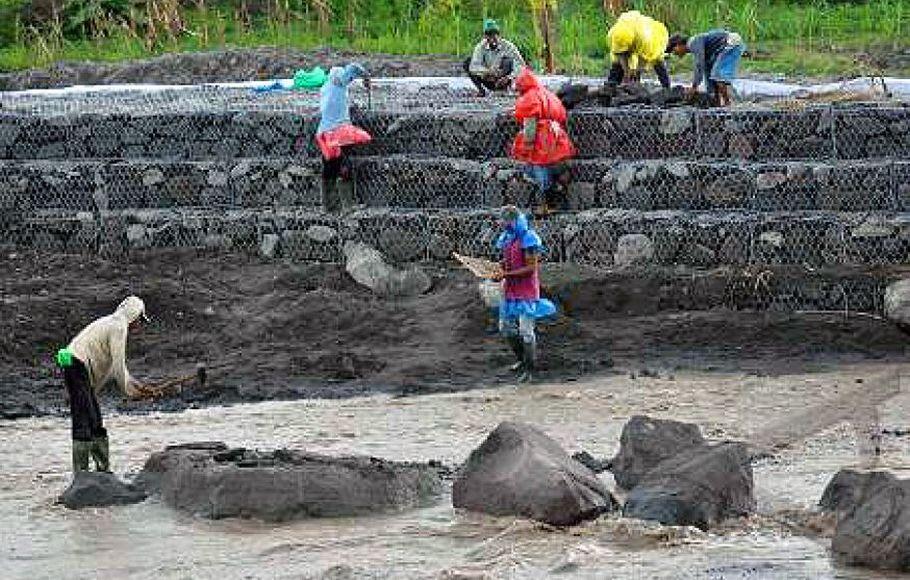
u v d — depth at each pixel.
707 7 49.34
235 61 47.09
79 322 31.28
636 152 34.00
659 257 32.16
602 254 32.47
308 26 52.09
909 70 42.31
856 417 22.69
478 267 28.56
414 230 33.69
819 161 32.91
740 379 27.98
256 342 30.86
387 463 22.44
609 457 23.78
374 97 38.50
